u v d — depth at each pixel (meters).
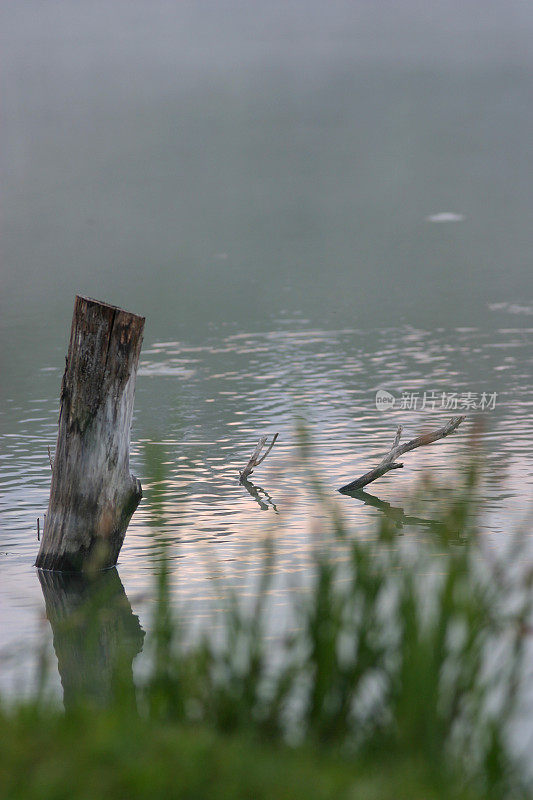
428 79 184.38
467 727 10.53
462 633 10.80
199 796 8.80
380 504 30.00
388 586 11.59
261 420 40.69
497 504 29.00
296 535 27.56
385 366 49.59
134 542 27.95
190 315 63.31
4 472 35.12
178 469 34.53
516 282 70.19
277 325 59.69
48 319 63.25
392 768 9.83
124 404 26.17
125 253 84.94
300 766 9.47
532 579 11.42
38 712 10.18
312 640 11.31
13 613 23.58
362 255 81.88
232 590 12.16
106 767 8.98
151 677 11.62
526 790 10.27
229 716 10.90
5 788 8.79
